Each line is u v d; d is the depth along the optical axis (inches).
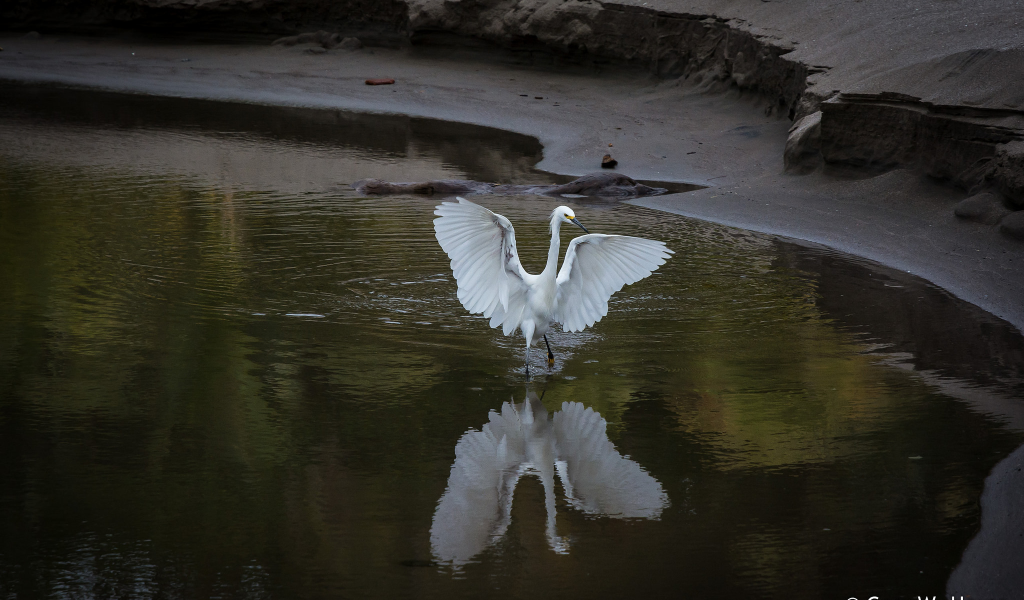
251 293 565.0
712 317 530.0
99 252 653.3
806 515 319.6
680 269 632.4
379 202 853.8
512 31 1622.8
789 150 914.1
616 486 342.0
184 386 426.0
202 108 1470.2
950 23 960.9
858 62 962.7
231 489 335.9
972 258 624.1
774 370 449.7
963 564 289.1
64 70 1818.4
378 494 335.3
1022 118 684.1
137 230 720.3
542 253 675.4
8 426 381.7
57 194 850.8
